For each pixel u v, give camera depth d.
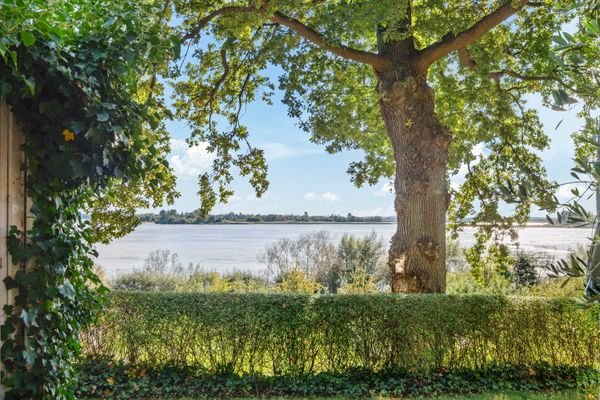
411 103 7.98
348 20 6.50
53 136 3.03
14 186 2.94
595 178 1.90
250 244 19.97
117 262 15.87
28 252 2.98
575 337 6.23
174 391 5.58
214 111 10.84
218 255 17.50
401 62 8.13
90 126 2.88
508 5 7.34
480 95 8.94
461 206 10.99
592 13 2.27
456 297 6.22
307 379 5.92
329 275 14.64
